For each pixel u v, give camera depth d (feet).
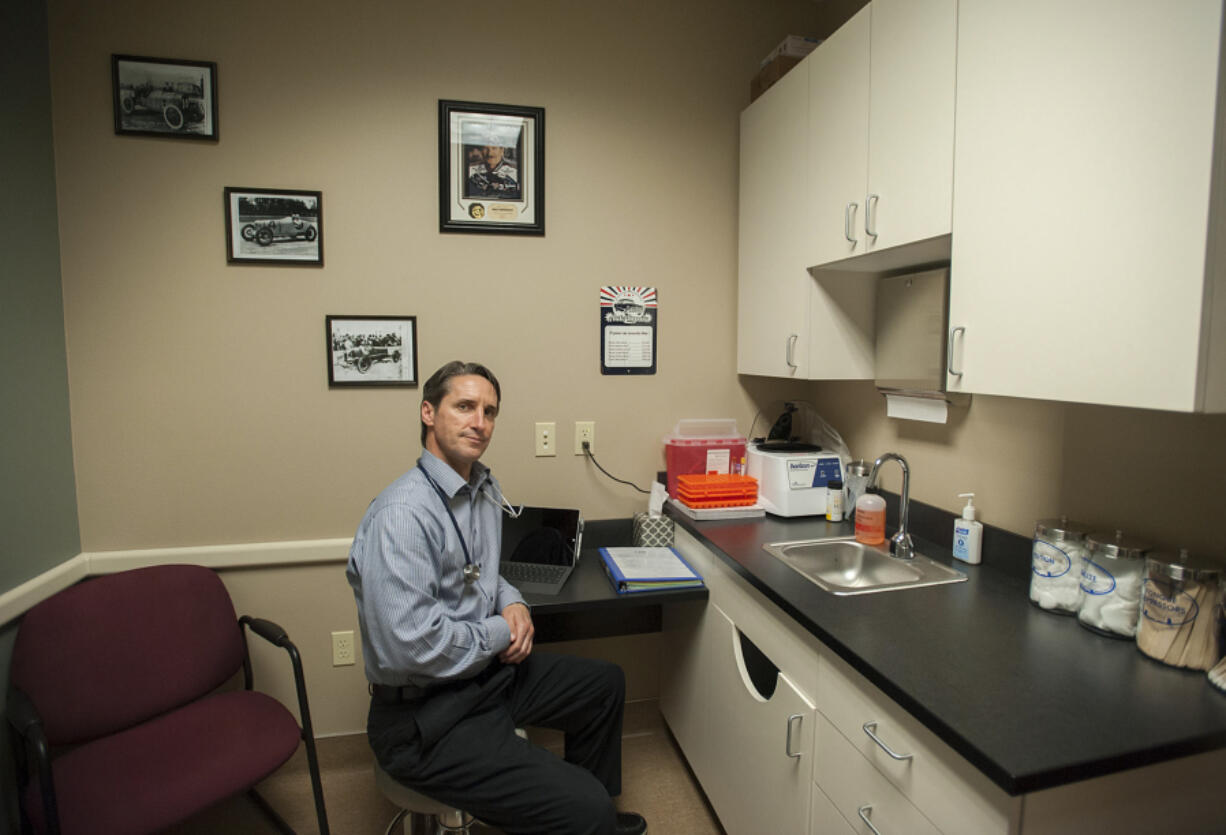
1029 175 3.45
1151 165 2.83
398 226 6.56
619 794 6.16
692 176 7.27
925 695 3.10
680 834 5.83
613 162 7.05
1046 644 3.69
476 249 6.77
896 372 5.85
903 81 4.43
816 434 7.56
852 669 3.67
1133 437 3.99
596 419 7.26
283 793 6.37
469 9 6.57
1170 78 2.75
